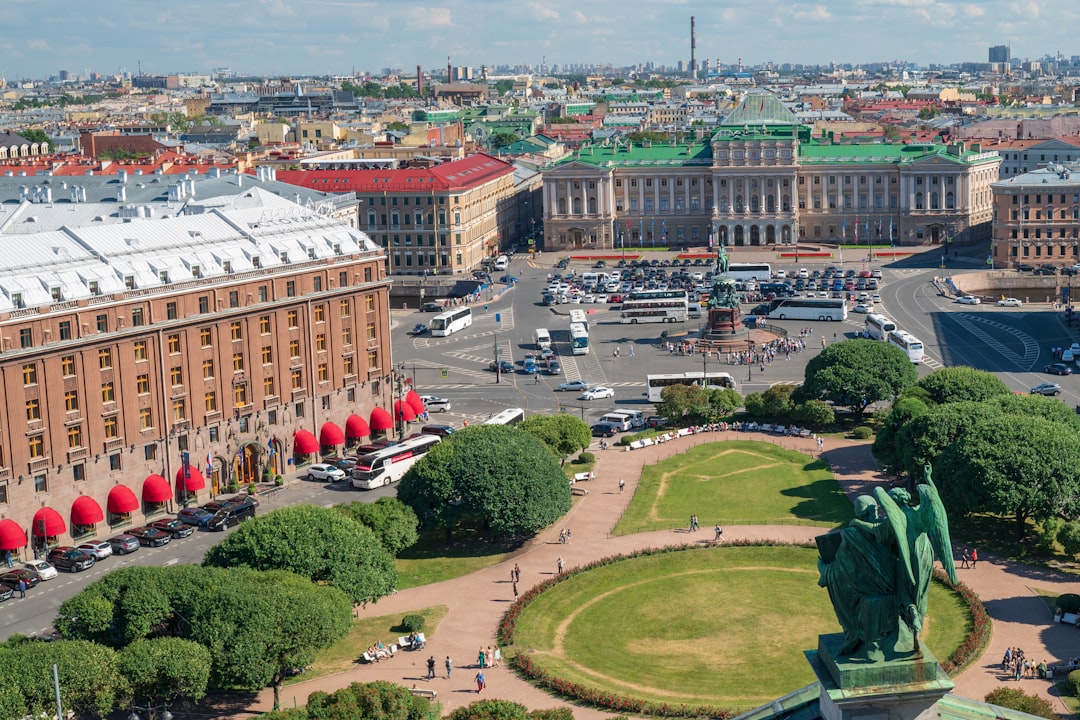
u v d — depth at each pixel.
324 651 181.38
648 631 185.75
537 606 195.62
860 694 60.00
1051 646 172.25
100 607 161.88
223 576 167.88
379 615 194.50
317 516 188.00
